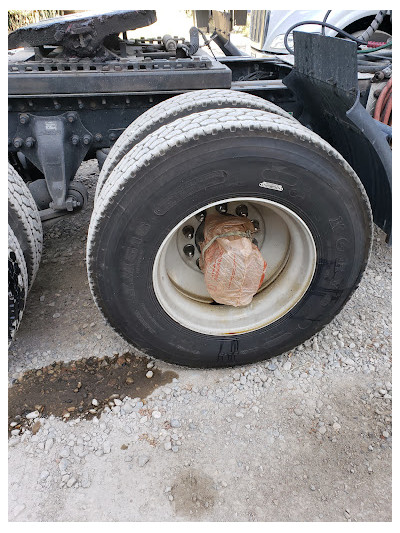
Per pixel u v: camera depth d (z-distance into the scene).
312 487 1.86
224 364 2.38
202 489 1.86
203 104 2.27
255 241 2.29
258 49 4.62
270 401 2.23
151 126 2.32
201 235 2.27
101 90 2.57
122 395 2.26
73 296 2.94
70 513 1.78
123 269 1.98
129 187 1.85
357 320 2.72
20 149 2.67
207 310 2.30
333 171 1.94
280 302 2.29
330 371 2.39
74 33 2.48
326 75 2.27
